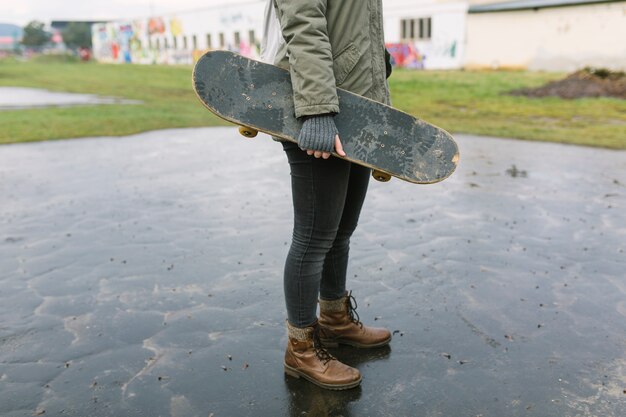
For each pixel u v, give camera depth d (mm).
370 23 1845
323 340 2328
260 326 2543
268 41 1970
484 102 12367
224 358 2268
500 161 6363
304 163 1842
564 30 19156
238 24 32781
